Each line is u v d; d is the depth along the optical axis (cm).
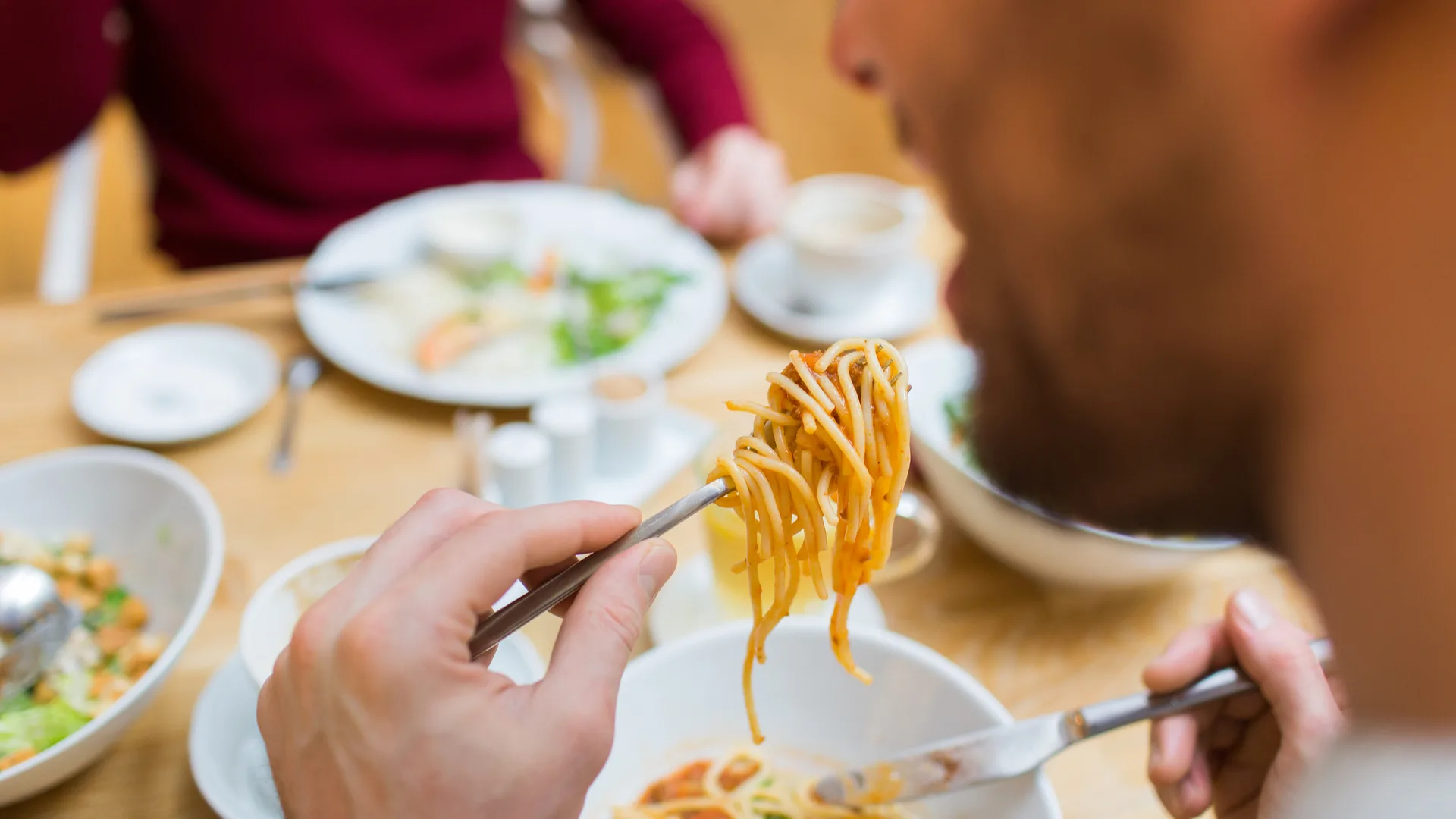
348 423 80
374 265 93
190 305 88
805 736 60
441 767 43
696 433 80
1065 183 28
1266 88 24
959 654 67
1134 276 28
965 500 67
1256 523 33
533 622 67
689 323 88
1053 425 34
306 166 107
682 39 118
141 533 68
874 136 206
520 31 123
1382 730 25
